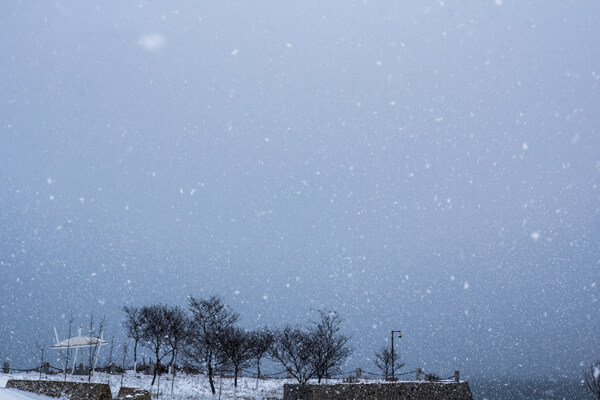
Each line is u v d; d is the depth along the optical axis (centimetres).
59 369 3319
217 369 3428
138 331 3788
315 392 2270
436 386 2764
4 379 2595
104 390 1953
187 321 3634
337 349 3206
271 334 3369
